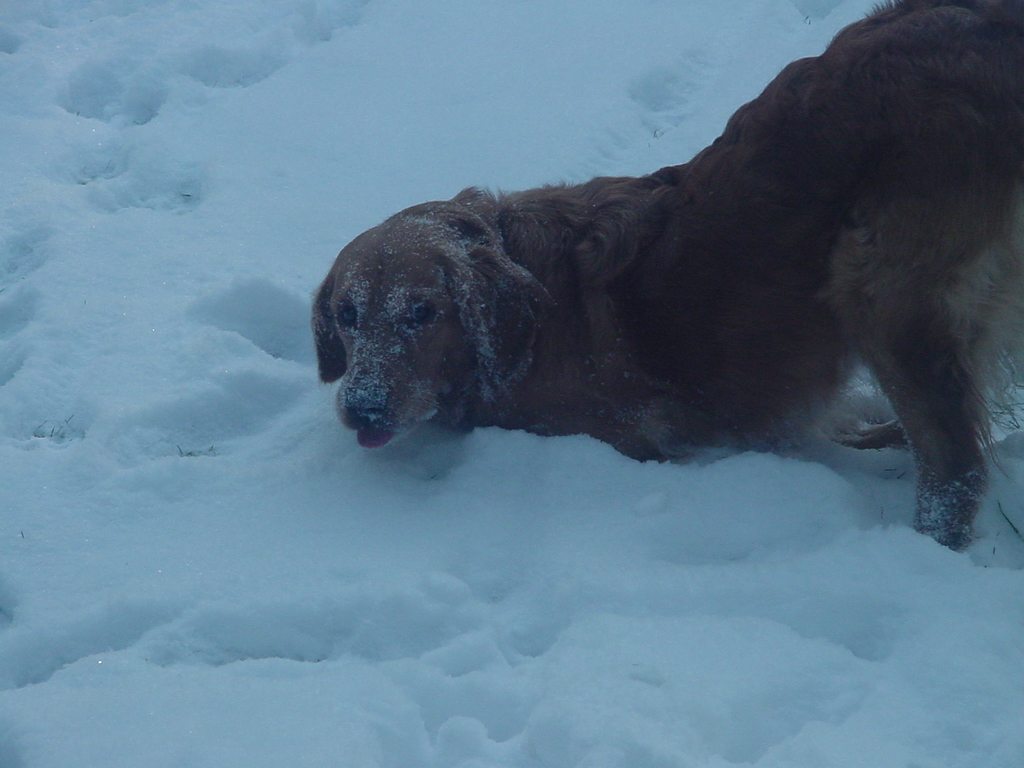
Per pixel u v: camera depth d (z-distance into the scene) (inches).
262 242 156.9
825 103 135.9
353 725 128.0
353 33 185.9
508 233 141.3
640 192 140.8
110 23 192.2
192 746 127.4
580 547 135.1
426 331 139.3
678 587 132.6
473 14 188.9
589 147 163.0
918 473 136.3
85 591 134.6
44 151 165.2
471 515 137.2
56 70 175.2
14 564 135.8
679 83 169.9
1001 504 137.2
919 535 133.8
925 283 134.5
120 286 153.0
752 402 139.3
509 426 141.8
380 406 138.6
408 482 139.4
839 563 133.2
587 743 126.6
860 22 137.5
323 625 132.8
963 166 133.6
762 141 137.1
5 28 187.6
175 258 155.3
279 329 151.9
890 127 134.6
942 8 135.5
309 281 153.6
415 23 188.2
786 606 132.0
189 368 146.6
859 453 141.3
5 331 152.2
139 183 162.9
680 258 138.4
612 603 132.4
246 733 127.8
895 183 134.5
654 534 135.6
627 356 139.6
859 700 128.4
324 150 165.0
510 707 129.3
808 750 126.6
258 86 172.1
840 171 135.6
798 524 135.7
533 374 140.5
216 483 139.6
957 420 135.3
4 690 131.2
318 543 136.3
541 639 132.4
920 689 128.5
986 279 134.3
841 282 136.1
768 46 169.8
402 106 169.0
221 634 132.6
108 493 139.2
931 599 131.5
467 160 162.9
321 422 144.1
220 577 134.5
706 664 129.4
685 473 138.3
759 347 138.2
